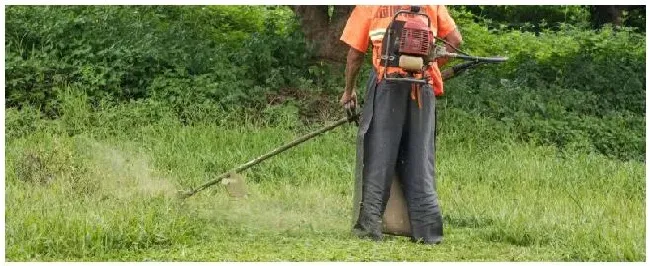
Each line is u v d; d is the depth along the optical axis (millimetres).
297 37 14180
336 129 12570
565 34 16953
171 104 12836
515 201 9195
